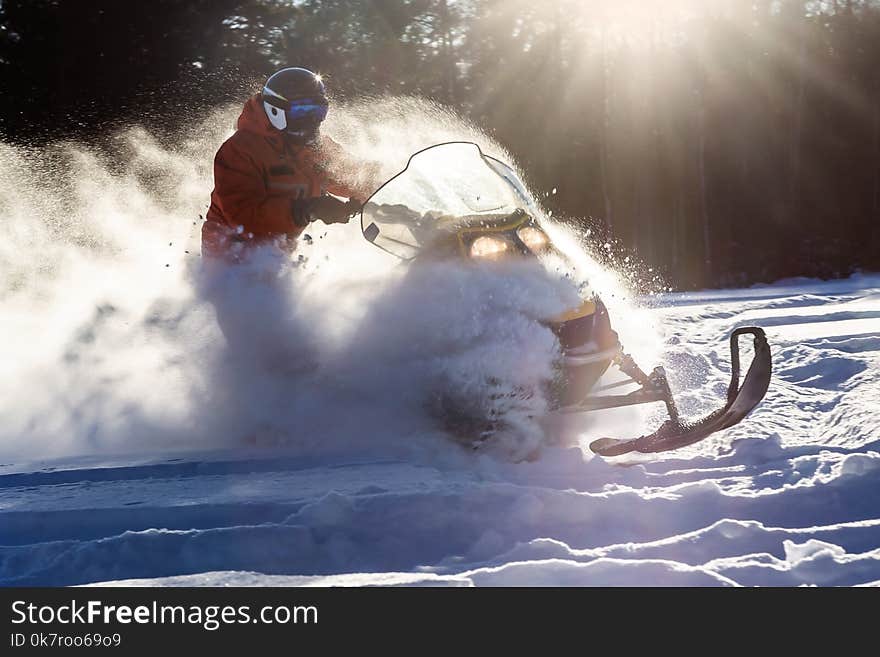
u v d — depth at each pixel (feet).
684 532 11.27
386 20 84.53
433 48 87.86
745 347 24.35
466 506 11.96
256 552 10.88
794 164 95.91
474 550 10.82
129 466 15.34
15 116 71.41
